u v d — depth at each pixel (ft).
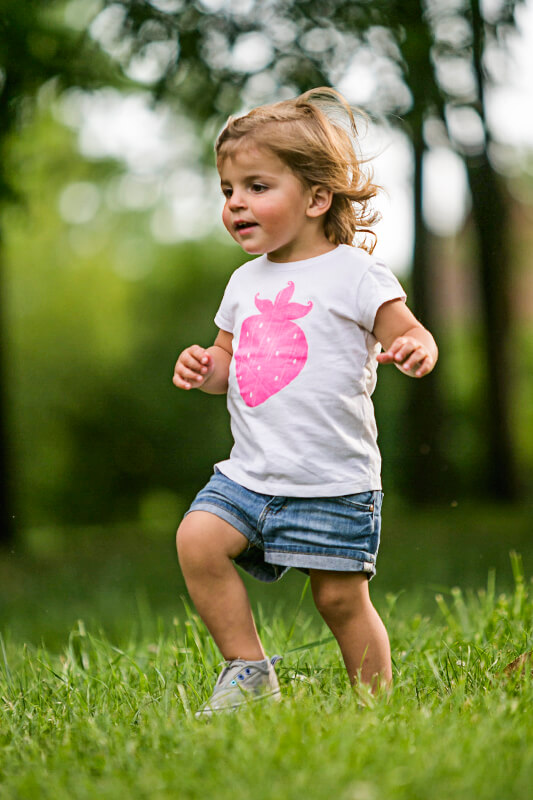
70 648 20.79
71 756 12.94
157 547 69.10
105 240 137.49
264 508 15.58
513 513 77.00
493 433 85.05
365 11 45.75
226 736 12.63
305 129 16.33
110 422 123.54
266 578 16.66
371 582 44.06
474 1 44.06
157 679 17.95
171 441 123.24
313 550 15.47
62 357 128.47
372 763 11.51
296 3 46.55
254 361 16.14
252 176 16.14
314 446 15.56
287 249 16.69
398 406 93.71
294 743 12.00
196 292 132.46
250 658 15.51
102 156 81.00
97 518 122.93
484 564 48.29
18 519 68.33
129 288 138.62
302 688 16.10
